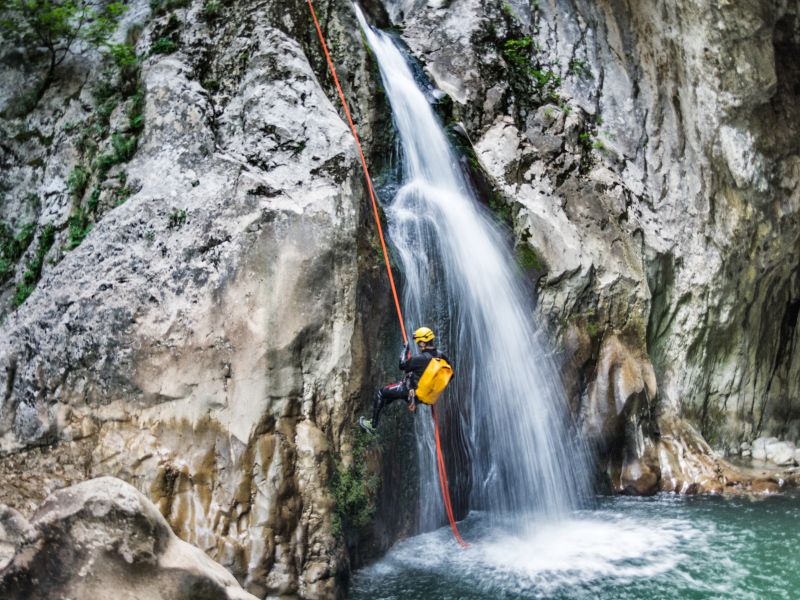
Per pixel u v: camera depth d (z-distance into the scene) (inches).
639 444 393.1
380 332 301.1
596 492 383.6
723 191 442.9
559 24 479.2
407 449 315.3
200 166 287.3
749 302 456.1
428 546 311.3
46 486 250.8
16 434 265.9
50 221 315.9
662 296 428.5
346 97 358.6
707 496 382.6
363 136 357.1
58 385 263.9
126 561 173.9
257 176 279.6
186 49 331.0
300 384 264.5
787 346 486.3
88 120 333.1
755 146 443.2
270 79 312.3
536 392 367.6
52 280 280.1
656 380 413.7
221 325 258.4
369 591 268.2
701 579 278.1
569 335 384.2
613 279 394.6
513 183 402.0
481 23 460.1
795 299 483.8
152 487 247.1
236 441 252.4
